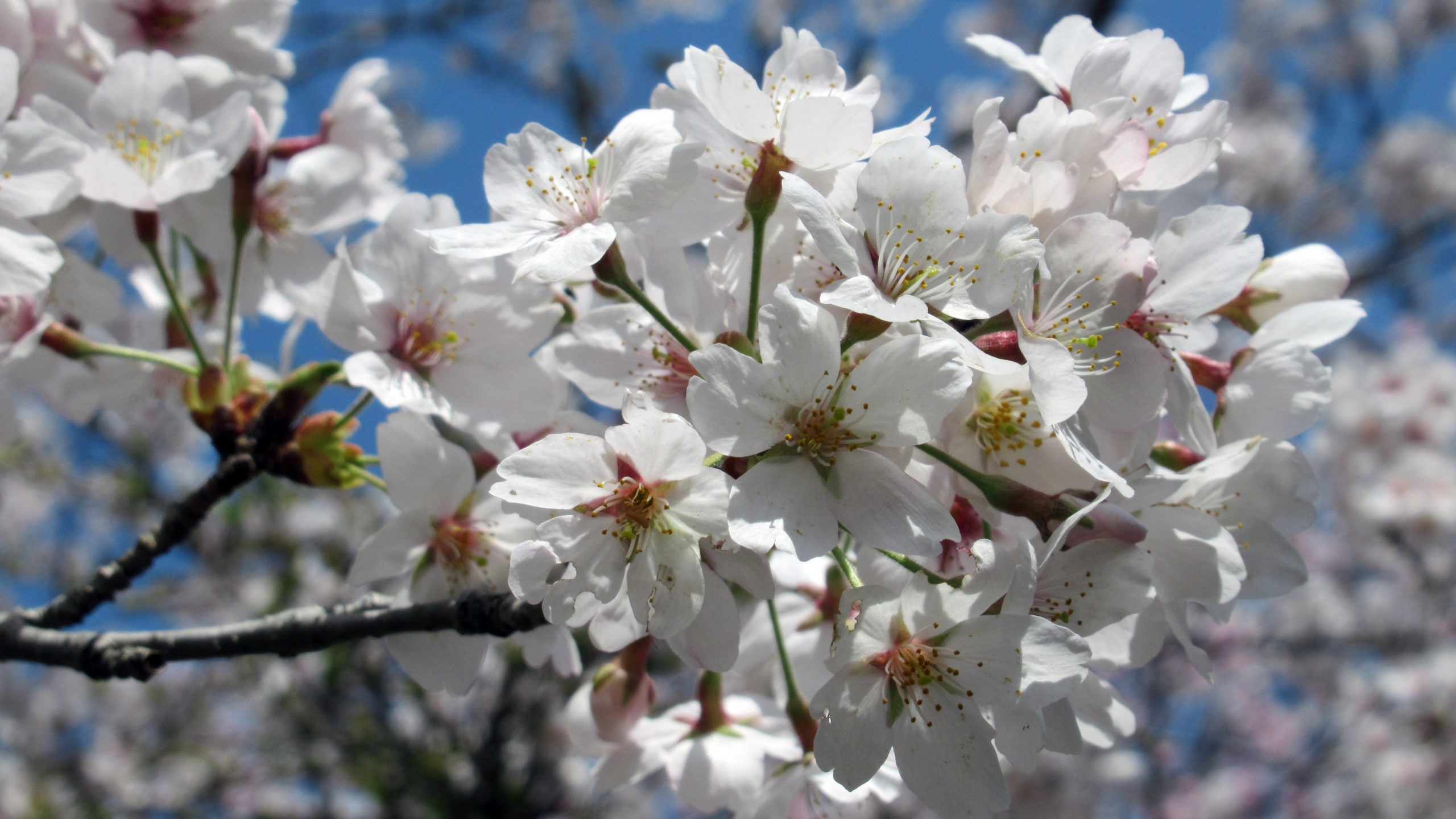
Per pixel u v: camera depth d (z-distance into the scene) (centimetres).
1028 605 20
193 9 29
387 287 25
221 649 24
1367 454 87
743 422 20
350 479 25
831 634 26
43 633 24
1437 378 87
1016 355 21
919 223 21
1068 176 21
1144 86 25
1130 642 23
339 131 30
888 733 20
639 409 20
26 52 26
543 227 22
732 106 22
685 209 23
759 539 19
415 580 24
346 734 67
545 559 20
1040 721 20
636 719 25
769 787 25
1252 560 24
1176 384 23
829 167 22
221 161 26
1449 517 82
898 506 20
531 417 24
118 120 26
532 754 67
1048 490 22
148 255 27
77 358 25
